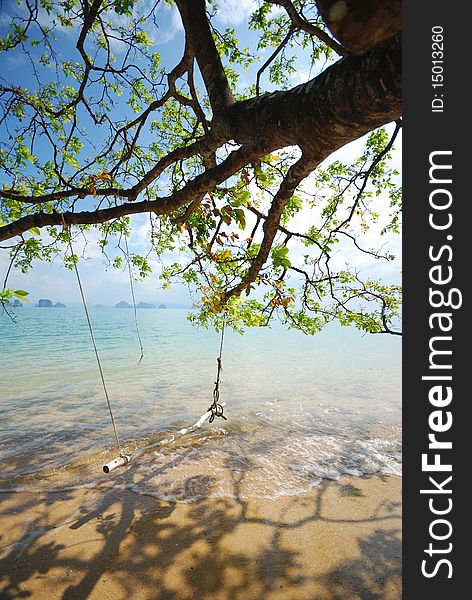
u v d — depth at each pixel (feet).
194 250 14.20
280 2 7.56
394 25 2.22
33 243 12.83
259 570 14.61
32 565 14.70
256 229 14.29
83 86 14.46
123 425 32.96
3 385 50.21
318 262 17.89
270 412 37.22
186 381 53.11
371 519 18.25
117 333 153.58
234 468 23.98
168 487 21.31
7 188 14.03
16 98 13.83
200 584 13.87
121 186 15.53
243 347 106.52
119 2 13.46
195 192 8.98
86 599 13.12
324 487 21.58
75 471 23.47
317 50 16.16
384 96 3.77
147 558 15.19
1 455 26.02
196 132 19.98
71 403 40.73
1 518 18.01
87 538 16.46
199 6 7.85
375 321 17.19
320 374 59.82
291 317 19.61
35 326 191.01
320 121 4.80
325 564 14.98
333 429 32.12
